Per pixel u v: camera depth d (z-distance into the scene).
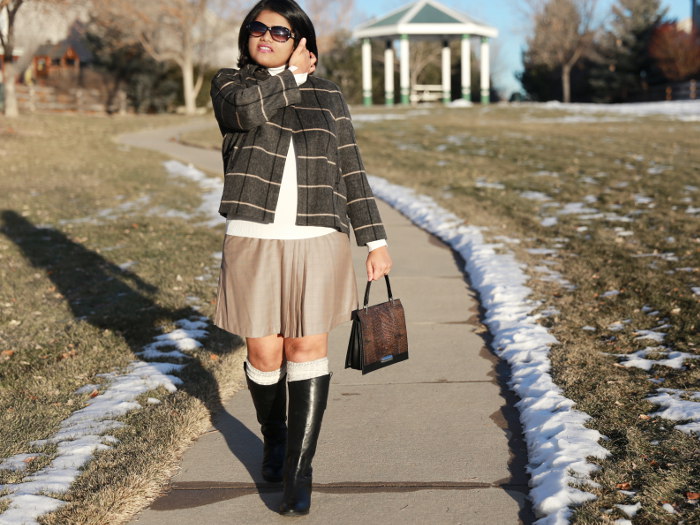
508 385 4.01
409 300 5.86
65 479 2.85
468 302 5.79
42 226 9.09
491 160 14.97
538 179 12.11
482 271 6.46
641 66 44.72
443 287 6.23
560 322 4.95
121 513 2.66
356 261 7.16
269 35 2.50
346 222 2.62
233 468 3.08
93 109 35.72
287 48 2.53
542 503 2.65
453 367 4.35
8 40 24.80
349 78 50.66
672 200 9.46
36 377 4.08
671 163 13.24
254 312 2.53
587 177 12.07
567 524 2.48
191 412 3.52
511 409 3.69
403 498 2.82
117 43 34.06
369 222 2.60
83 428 3.36
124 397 3.74
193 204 10.73
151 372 4.11
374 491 2.88
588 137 19.25
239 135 2.51
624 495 2.65
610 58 46.38
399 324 2.73
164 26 34.16
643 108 32.19
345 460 3.16
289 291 2.53
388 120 27.55
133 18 32.34
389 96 39.19
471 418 3.59
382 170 14.16
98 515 2.58
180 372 4.11
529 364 4.20
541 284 5.95
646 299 5.38
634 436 3.12
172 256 7.28
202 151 18.97
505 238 7.88
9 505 2.62
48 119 26.44
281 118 2.49
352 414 3.68
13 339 4.86
